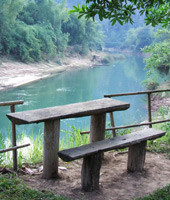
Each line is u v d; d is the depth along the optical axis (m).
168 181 3.79
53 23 50.62
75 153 3.21
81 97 22.02
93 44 66.69
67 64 47.41
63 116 3.43
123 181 3.78
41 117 3.31
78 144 5.45
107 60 58.06
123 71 40.88
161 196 3.21
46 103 19.66
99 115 4.13
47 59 43.69
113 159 4.61
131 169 4.02
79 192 3.42
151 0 3.74
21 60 38.41
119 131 6.35
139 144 3.96
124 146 3.58
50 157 3.67
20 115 3.39
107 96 4.66
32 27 41.72
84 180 3.46
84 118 14.06
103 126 4.19
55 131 3.61
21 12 48.31
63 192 3.39
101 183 3.71
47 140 3.63
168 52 19.83
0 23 36.31
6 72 32.19
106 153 4.88
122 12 3.88
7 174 3.75
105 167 4.27
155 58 20.30
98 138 4.18
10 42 36.91
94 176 3.44
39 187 3.47
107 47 105.88
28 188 3.29
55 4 55.34
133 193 3.45
